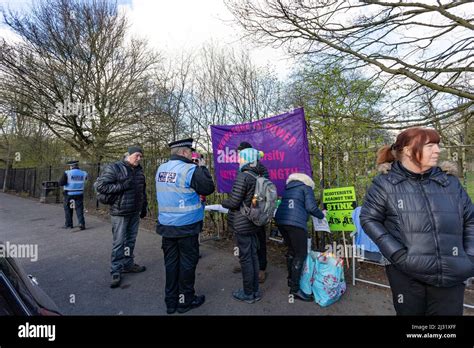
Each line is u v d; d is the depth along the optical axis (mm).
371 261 3477
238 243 2914
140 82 11477
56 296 3123
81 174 6703
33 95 11109
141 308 2844
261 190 2705
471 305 2680
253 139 4453
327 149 4828
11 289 1316
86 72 11195
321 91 5504
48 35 10578
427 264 1554
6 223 7504
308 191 2994
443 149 3172
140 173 3902
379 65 5168
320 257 2990
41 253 4754
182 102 9594
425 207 1620
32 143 17578
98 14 11141
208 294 3141
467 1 4465
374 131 5188
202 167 2842
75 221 7754
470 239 1598
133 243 3898
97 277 3680
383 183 1794
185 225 2668
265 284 3387
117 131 11586
